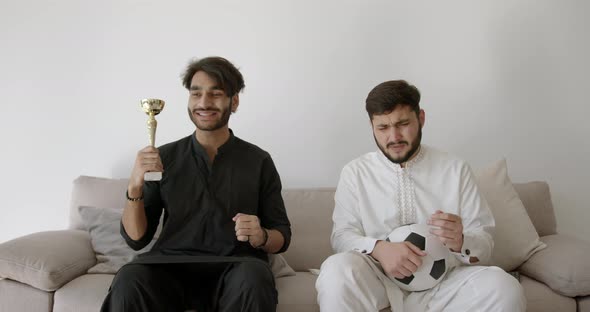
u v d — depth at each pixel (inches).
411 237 56.4
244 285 50.7
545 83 90.7
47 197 90.3
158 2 90.1
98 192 78.4
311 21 90.3
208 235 60.6
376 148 90.1
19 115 90.4
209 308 56.5
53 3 90.4
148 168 56.0
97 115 90.2
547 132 91.0
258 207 66.1
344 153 90.4
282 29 90.4
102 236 69.5
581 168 90.9
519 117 90.8
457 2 90.4
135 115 90.1
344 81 90.4
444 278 57.1
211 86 61.2
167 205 61.2
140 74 90.3
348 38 90.4
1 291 59.2
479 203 62.7
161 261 53.1
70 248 65.3
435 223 54.6
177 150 64.4
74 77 90.4
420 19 90.3
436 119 90.9
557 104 90.7
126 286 50.1
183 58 90.2
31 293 58.9
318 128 90.5
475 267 55.7
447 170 64.2
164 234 60.7
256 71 90.2
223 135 64.8
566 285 58.4
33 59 90.4
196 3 90.2
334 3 90.1
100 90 90.1
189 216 61.1
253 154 65.8
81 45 90.4
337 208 67.1
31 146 90.4
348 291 51.7
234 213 62.0
